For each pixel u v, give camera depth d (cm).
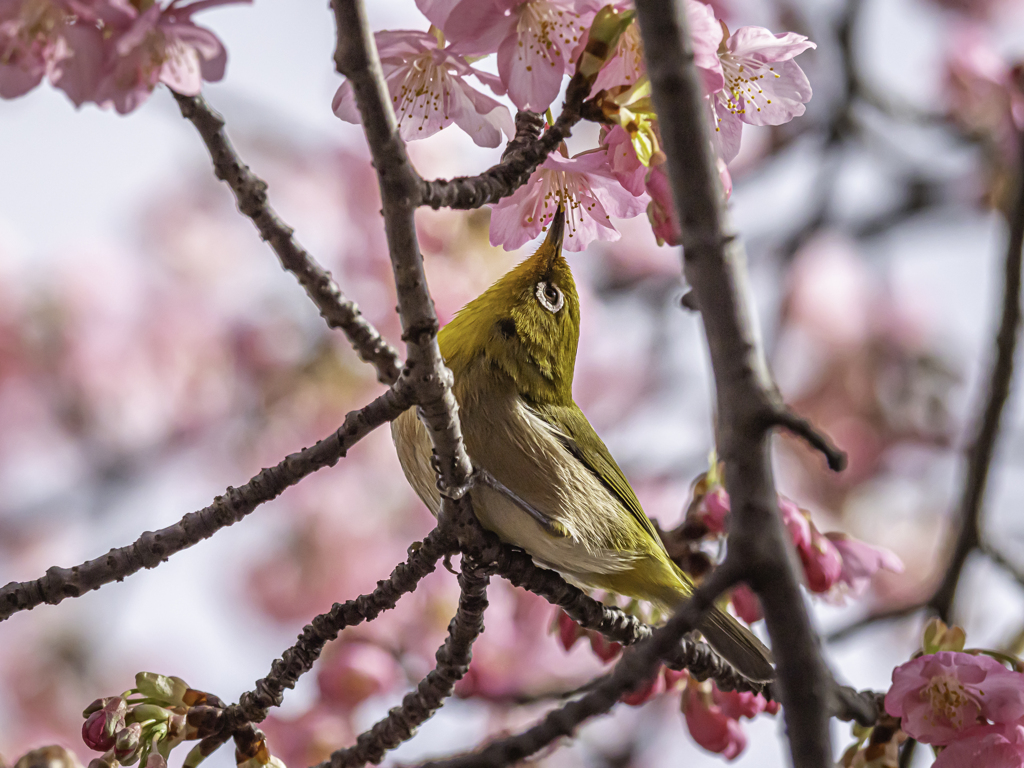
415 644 1064
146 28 477
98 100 503
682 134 456
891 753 685
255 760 634
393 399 573
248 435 1313
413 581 640
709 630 777
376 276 1239
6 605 596
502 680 1079
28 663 1287
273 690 634
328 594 1280
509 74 568
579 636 826
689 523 835
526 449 767
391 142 486
